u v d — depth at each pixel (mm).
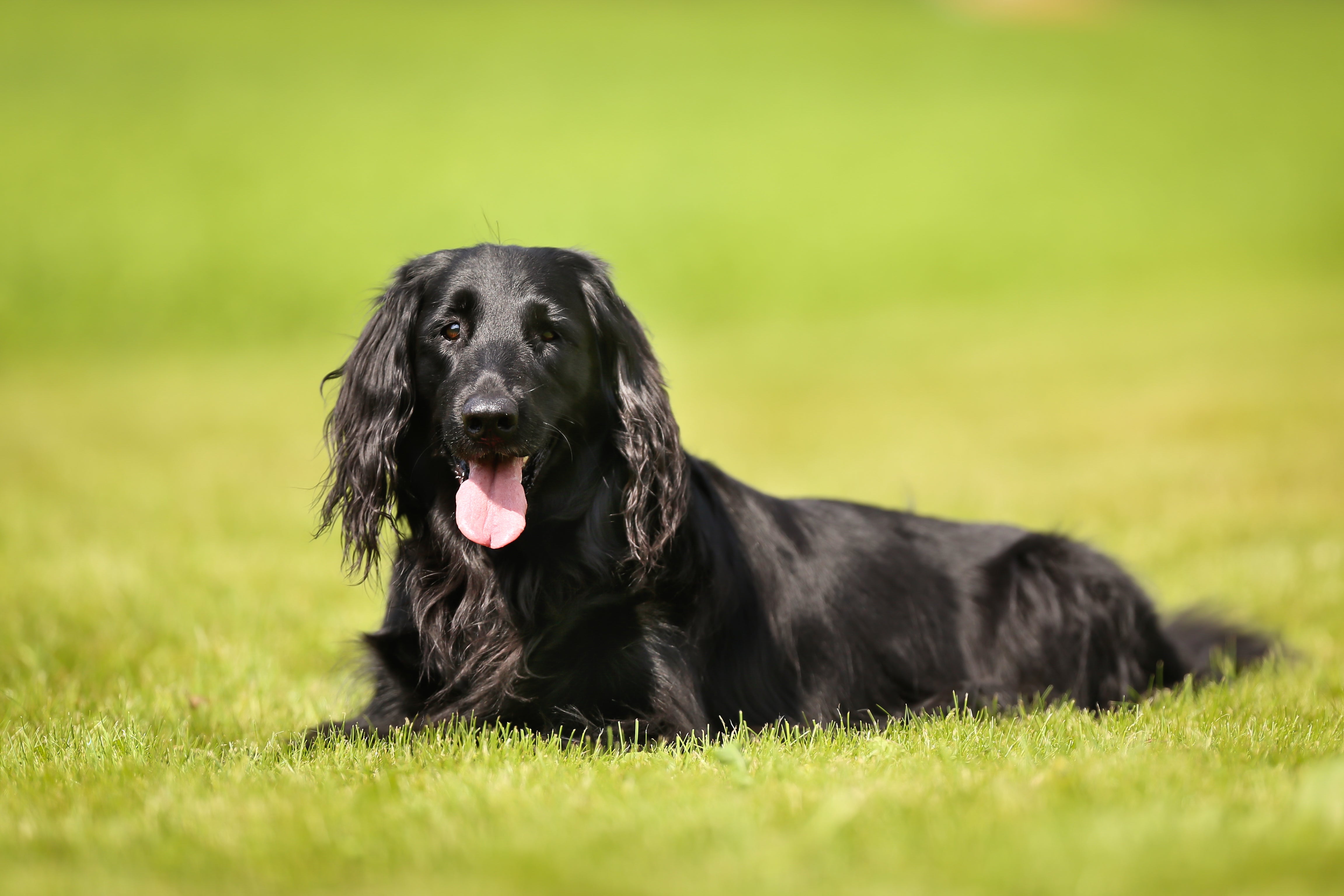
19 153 37312
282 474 14633
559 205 37219
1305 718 5023
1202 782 3785
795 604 5508
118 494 13023
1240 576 8695
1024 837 3174
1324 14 60938
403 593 5223
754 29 57906
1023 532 6484
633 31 56875
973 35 57031
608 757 4449
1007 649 6059
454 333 4906
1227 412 16875
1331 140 43656
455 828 3469
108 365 26812
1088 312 29797
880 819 3434
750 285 33656
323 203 35969
